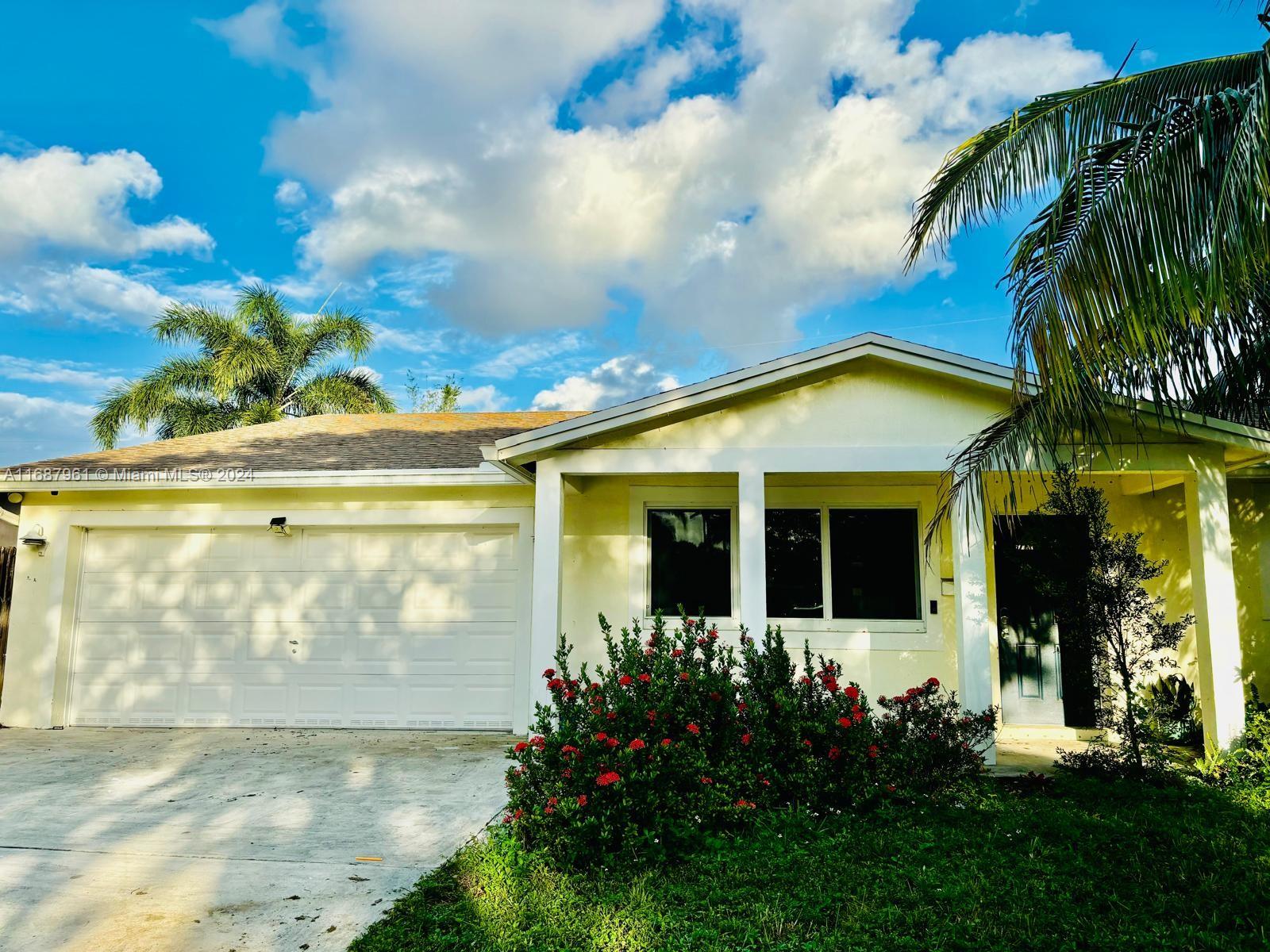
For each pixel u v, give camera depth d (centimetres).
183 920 421
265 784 705
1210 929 403
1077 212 557
